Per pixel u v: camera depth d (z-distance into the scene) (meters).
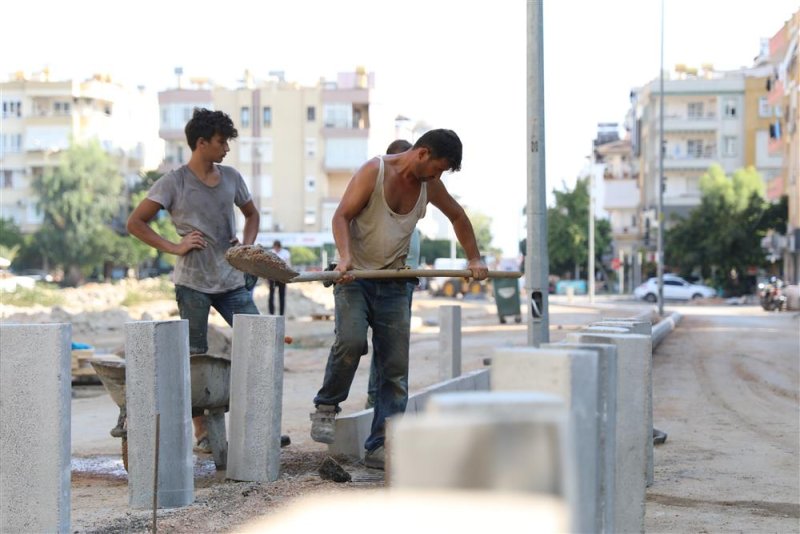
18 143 119.12
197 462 9.51
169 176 9.61
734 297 84.50
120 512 7.07
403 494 2.10
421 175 8.35
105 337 31.42
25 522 5.68
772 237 83.00
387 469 7.02
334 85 116.12
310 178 112.31
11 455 5.69
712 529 7.21
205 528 6.32
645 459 6.13
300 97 112.38
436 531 2.06
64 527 5.71
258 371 8.04
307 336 31.72
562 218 110.81
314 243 111.50
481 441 2.07
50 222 101.94
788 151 82.88
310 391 16.55
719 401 15.82
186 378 7.35
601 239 116.38
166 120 113.88
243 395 8.07
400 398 8.67
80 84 120.00
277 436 8.12
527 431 2.09
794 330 37.50
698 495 8.43
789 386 18.12
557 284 103.31
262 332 8.03
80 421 13.20
